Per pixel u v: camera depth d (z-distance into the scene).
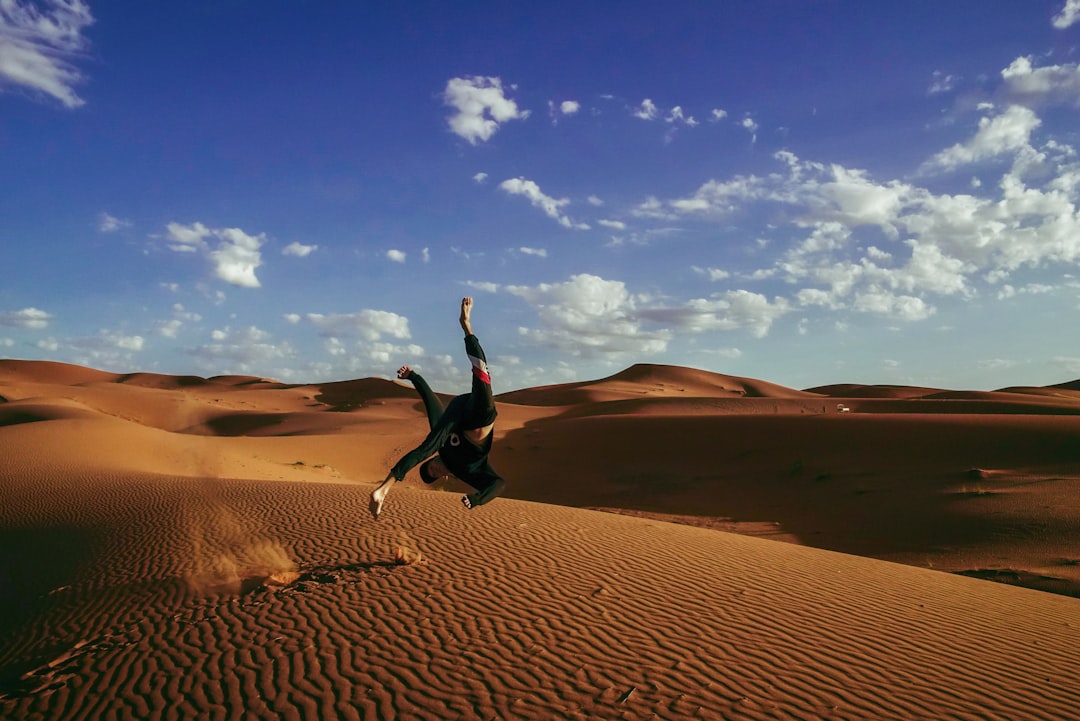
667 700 7.60
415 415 95.50
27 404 62.12
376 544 13.98
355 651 8.85
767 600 11.09
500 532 15.21
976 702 7.75
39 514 19.56
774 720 7.21
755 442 44.47
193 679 8.32
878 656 8.96
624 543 14.59
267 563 12.80
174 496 20.02
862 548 22.44
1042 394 109.69
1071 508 23.28
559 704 7.52
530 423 70.12
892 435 40.38
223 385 163.00
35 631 10.55
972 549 20.86
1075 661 9.16
